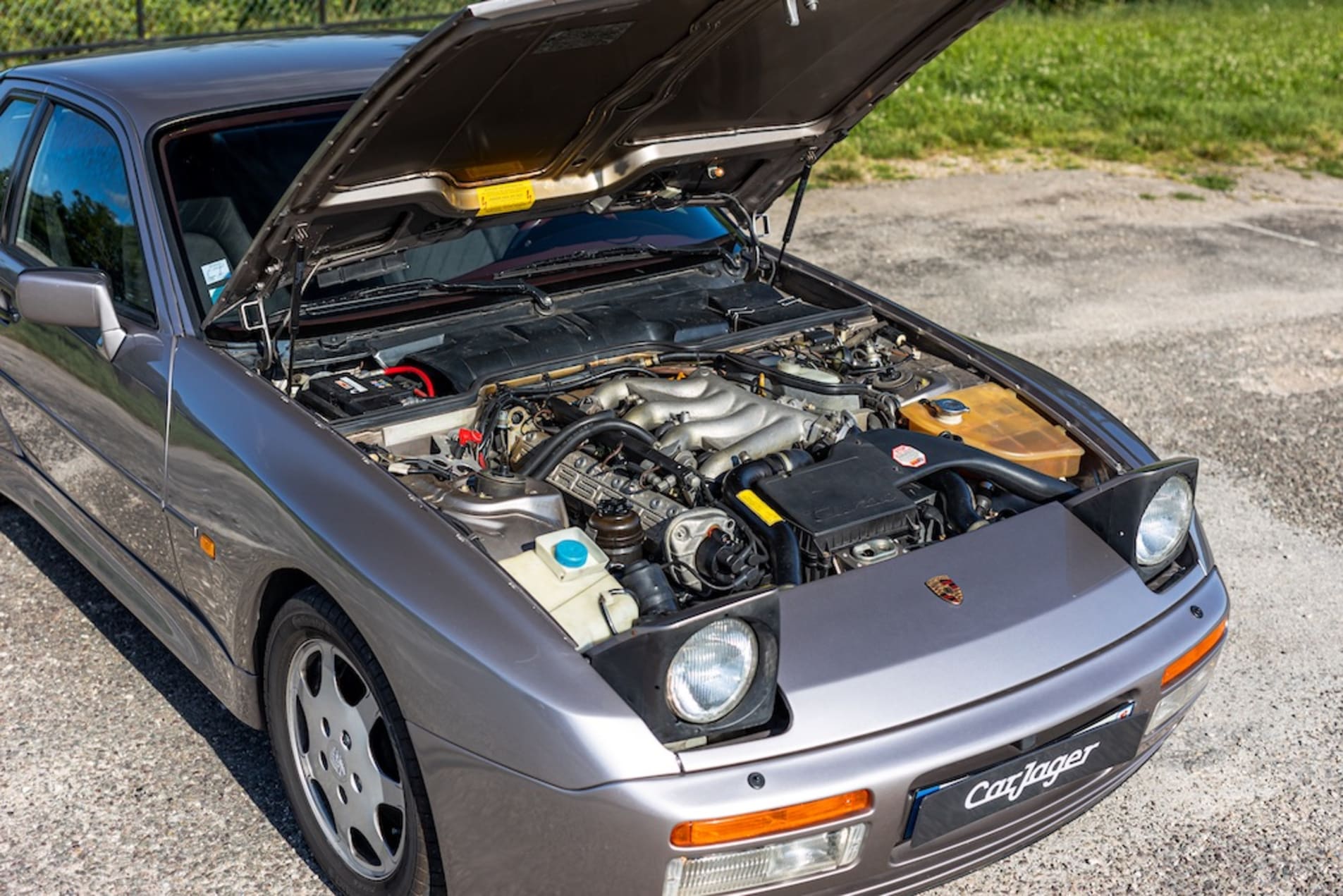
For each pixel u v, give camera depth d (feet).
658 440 10.64
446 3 45.55
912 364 12.90
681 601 9.34
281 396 9.91
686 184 13.34
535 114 10.54
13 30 37.37
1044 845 10.90
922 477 10.57
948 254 28.30
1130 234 30.73
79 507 12.66
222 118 11.91
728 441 10.84
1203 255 29.25
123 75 12.64
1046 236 30.12
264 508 9.35
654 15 9.65
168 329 10.80
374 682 8.65
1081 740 8.89
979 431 11.48
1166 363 22.33
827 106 12.87
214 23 41.09
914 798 8.16
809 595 8.84
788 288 14.75
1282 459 18.72
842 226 30.09
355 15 44.04
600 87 10.59
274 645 9.73
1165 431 19.47
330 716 9.45
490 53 9.15
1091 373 21.66
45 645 12.91
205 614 10.62
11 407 13.46
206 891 9.86
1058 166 37.37
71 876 9.93
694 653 7.63
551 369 11.34
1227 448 19.02
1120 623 9.27
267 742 11.66
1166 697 9.53
